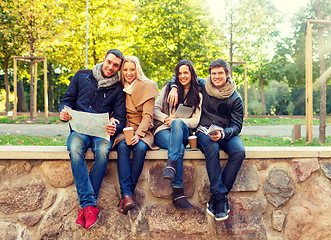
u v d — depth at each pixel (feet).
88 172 7.99
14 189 7.75
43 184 7.89
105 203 7.90
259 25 35.78
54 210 7.79
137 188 8.16
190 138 8.38
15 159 7.87
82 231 7.72
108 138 7.86
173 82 9.28
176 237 7.99
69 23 42.45
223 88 8.59
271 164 8.69
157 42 51.90
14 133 24.34
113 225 7.81
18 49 50.08
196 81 9.06
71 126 7.97
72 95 8.59
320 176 8.71
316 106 96.37
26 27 40.11
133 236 7.83
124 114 8.53
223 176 7.98
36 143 18.10
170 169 7.38
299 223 8.41
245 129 31.09
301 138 21.83
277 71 67.67
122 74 8.67
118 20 52.08
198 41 50.19
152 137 8.54
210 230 8.11
